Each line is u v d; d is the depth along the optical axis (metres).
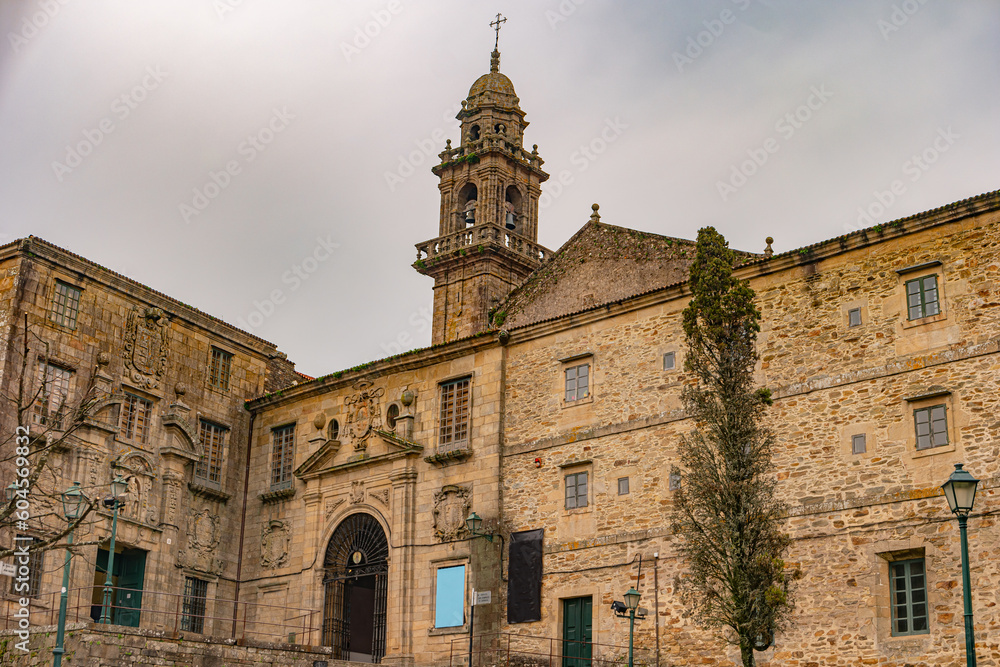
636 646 27.58
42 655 26.39
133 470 34.12
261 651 28.50
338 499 35.09
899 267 26.22
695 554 24.05
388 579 33.00
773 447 26.86
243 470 37.84
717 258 25.52
